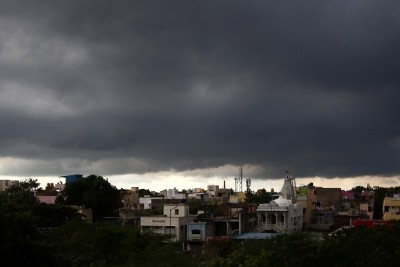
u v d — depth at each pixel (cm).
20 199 8512
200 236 8462
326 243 4681
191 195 14750
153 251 5841
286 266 4622
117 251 6062
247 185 14375
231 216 9262
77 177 12575
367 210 11744
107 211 9919
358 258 4381
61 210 7894
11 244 3878
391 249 4359
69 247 6075
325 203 12612
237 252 5806
